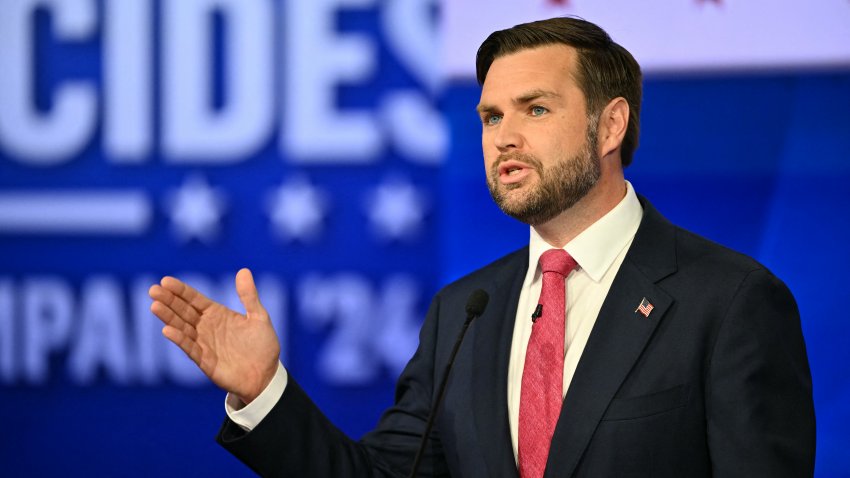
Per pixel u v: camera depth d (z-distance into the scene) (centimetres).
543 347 543
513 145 554
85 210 1182
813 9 1052
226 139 1164
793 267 1044
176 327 526
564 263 564
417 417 603
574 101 562
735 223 1055
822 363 1031
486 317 588
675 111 1070
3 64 1199
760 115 1056
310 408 557
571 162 554
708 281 528
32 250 1188
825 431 1027
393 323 1125
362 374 1127
